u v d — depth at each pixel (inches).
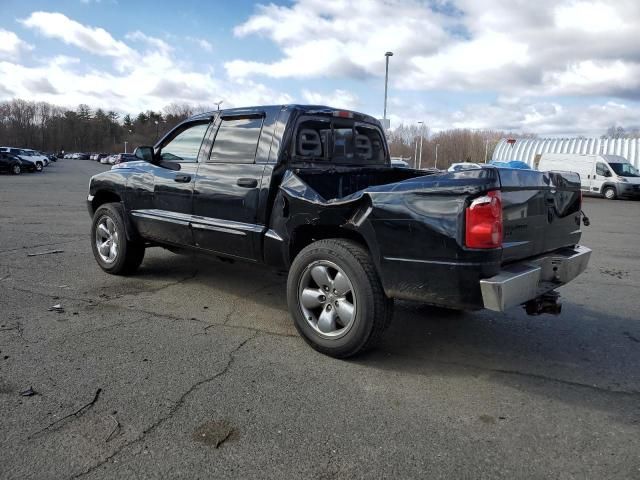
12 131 5098.4
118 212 228.7
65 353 145.4
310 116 180.4
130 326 170.2
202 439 104.5
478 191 122.6
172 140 212.1
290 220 160.9
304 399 123.3
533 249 146.2
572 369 146.9
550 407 123.5
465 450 103.7
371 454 101.3
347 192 193.0
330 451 101.8
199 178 190.4
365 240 142.3
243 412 116.0
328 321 148.8
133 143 5241.1
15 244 313.0
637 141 1403.8
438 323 186.1
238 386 128.8
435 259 128.3
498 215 123.4
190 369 137.9
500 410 121.4
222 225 181.8
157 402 119.0
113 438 103.7
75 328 166.2
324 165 187.3
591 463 100.3
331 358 149.4
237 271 254.2
